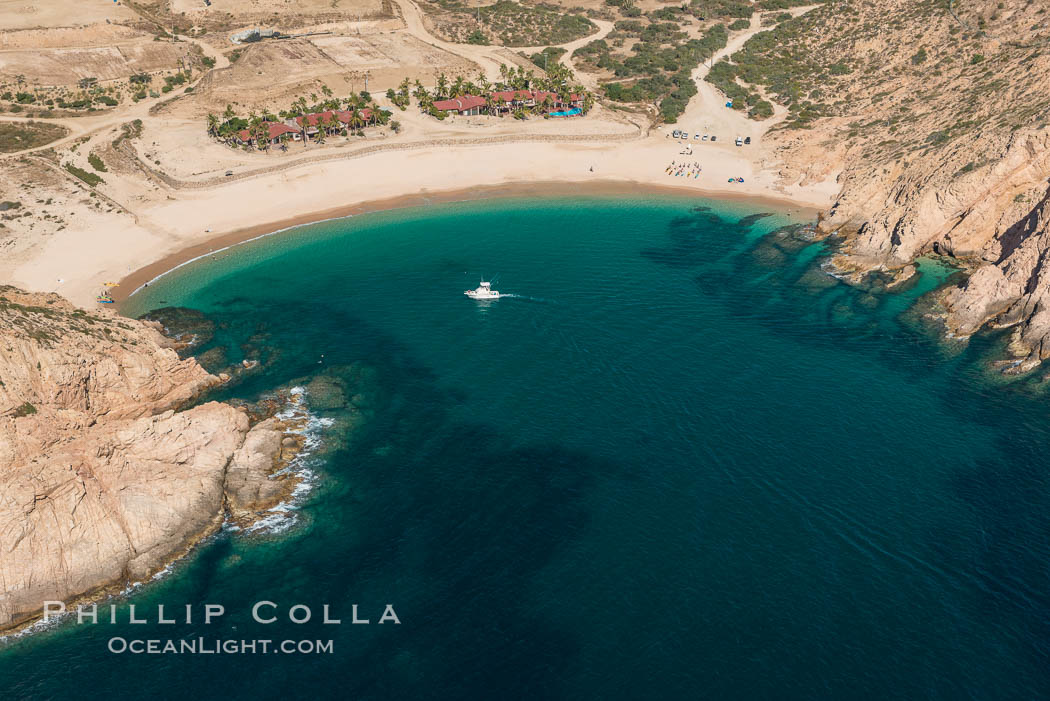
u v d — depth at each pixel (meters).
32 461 80.31
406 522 84.31
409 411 101.25
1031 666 69.69
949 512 85.69
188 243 149.38
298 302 128.62
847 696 66.88
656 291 131.75
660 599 75.31
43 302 109.94
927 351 114.75
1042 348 110.19
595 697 66.56
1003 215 129.75
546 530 82.88
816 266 140.50
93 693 68.12
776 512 85.31
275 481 89.62
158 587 78.50
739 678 68.19
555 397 103.69
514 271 138.75
